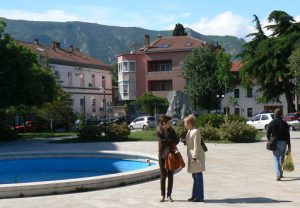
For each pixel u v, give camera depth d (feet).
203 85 217.36
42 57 210.59
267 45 174.81
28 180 58.49
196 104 221.46
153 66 266.16
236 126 92.53
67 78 233.14
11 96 118.42
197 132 33.17
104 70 269.85
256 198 34.47
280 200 33.58
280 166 42.86
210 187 39.70
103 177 41.09
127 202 34.04
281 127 42.60
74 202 34.50
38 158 69.92
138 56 266.98
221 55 216.33
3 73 115.24
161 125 33.96
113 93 293.23
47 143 106.83
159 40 272.72
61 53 246.88
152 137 113.19
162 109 226.99
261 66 175.94
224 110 251.60
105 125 112.57
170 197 33.94
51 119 149.28
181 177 45.91
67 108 156.76
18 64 118.73
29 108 149.28
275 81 175.22
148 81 264.72
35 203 34.53
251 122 146.92
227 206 31.71
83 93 243.81
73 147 92.73
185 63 224.12
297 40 170.71
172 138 33.68
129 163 64.64
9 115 146.72
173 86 258.57
